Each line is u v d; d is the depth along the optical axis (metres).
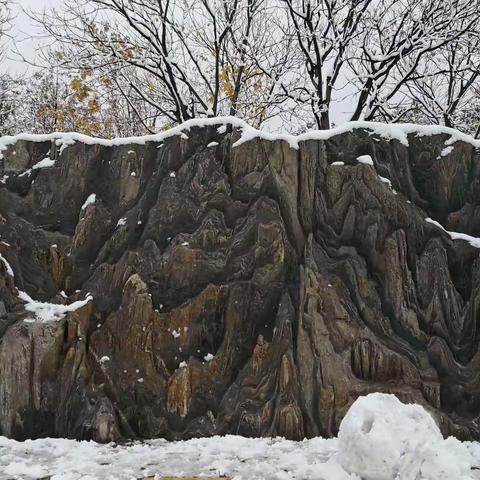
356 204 5.41
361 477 3.81
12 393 5.04
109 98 11.90
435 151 5.52
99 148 5.78
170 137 5.77
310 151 5.54
